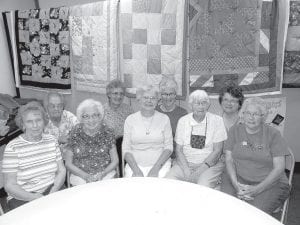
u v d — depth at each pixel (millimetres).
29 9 3732
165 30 2971
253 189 2088
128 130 2553
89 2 3510
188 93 3062
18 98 3656
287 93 3170
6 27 3727
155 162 2520
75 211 1573
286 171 2613
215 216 1499
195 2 2820
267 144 2172
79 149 2387
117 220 1491
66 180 2422
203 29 2859
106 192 1757
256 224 1432
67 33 3459
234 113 2586
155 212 1546
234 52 2859
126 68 3219
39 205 1638
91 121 2324
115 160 2445
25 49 3750
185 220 1476
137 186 1820
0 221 1505
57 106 2547
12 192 1983
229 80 2914
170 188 1787
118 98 2834
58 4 3674
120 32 3184
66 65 3547
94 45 3312
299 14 2828
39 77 3754
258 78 2898
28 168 2057
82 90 3557
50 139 2166
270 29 2801
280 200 2086
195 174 2393
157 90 2496
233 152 2262
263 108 2123
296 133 3281
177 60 2992
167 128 2562
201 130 2459
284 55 2916
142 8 3006
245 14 2775
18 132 3023
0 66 3715
